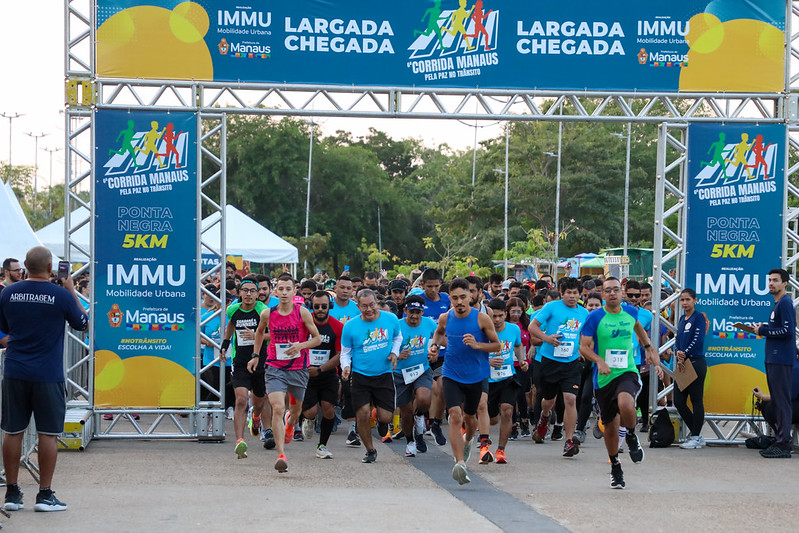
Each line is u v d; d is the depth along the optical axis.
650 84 11.88
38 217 77.19
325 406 10.34
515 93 11.72
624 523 6.90
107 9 11.16
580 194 62.94
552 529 6.63
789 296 11.09
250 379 10.37
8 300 7.12
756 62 11.98
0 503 7.41
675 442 11.92
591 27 11.79
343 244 76.94
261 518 6.88
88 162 11.36
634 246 64.06
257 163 73.75
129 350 11.34
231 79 11.36
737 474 9.59
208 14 11.31
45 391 7.10
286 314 9.26
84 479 8.71
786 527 6.86
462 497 7.96
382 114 11.61
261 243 24.34
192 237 11.40
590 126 66.56
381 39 11.56
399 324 10.15
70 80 11.17
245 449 9.58
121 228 11.29
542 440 12.04
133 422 11.52
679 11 11.89
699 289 11.95
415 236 86.06
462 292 8.86
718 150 11.95
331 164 77.44
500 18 11.68
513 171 65.19
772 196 11.99
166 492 7.99
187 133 11.35
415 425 10.73
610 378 8.48
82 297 11.49
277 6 11.40
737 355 11.94
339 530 6.50
